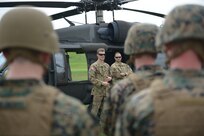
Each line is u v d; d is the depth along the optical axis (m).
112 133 2.85
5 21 1.56
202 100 1.58
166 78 1.67
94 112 7.75
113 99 2.74
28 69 1.57
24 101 1.53
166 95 1.62
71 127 1.52
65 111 1.53
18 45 1.54
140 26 2.63
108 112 2.84
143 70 2.64
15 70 1.58
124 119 1.72
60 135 1.50
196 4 1.68
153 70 2.64
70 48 8.27
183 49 1.64
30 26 1.55
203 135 1.56
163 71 2.66
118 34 9.22
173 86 1.63
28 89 1.55
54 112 1.52
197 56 1.65
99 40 9.23
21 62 1.57
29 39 1.54
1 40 1.56
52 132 1.50
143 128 1.62
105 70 7.83
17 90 1.56
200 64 1.67
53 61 7.73
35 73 1.59
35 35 1.55
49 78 7.72
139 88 2.61
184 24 1.62
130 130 1.69
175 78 1.65
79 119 1.54
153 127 1.60
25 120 1.50
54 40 1.63
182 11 1.65
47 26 1.60
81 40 9.16
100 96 7.73
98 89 7.75
